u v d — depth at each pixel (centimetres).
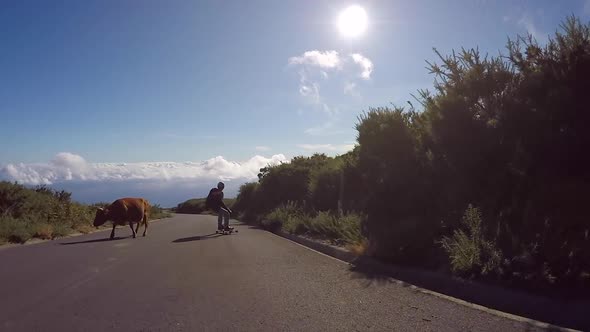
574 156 816
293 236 1941
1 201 2188
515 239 807
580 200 813
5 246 1734
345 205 1845
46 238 2053
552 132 849
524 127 916
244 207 4762
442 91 1117
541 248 768
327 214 1859
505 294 746
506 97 976
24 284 977
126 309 764
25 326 677
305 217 2038
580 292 709
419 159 1250
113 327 668
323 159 3756
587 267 735
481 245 854
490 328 625
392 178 1277
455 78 1086
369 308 746
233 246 1659
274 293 867
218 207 2266
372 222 1310
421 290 864
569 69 861
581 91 838
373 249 1191
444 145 1098
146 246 1688
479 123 1036
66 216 2584
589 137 805
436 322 661
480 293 790
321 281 975
